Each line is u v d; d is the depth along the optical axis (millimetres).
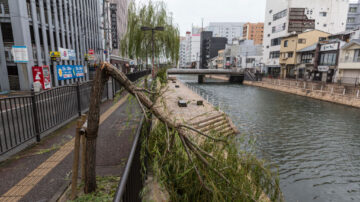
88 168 2799
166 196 2912
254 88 45938
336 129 16438
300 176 9508
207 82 62594
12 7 15562
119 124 6637
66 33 22125
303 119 19312
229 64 77812
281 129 16328
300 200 7922
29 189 3102
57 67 19656
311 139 14180
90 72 27531
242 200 2855
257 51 74562
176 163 2865
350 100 24016
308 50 38531
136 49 19297
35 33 17422
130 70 44406
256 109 23516
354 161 11055
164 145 3102
